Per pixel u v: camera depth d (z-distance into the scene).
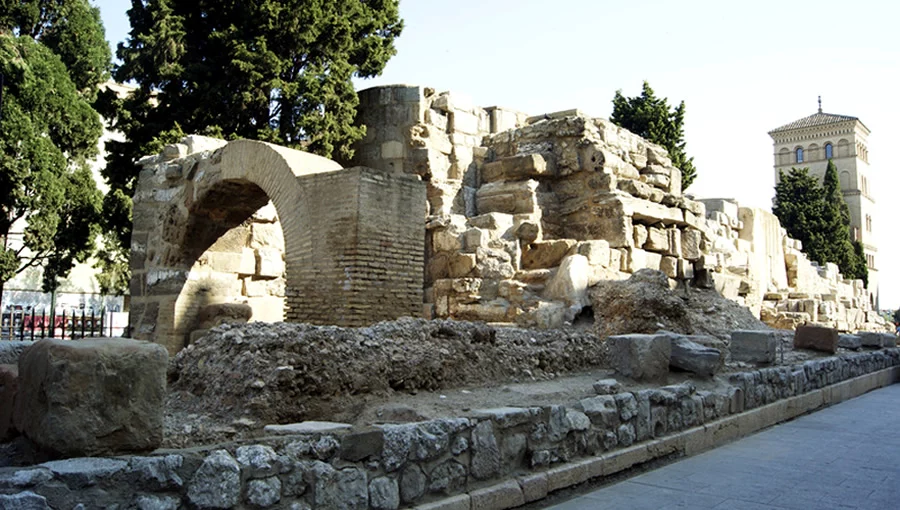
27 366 4.38
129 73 21.66
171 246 15.32
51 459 4.00
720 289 21.41
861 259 62.81
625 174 18.58
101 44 30.95
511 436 6.07
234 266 16.00
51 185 22.36
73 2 29.38
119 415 4.18
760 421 10.18
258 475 4.31
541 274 15.53
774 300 27.58
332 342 7.61
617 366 9.69
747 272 24.05
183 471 4.03
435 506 5.18
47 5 28.95
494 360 9.20
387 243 11.23
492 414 5.96
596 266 15.79
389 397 7.63
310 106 21.06
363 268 10.88
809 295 28.98
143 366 4.32
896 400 14.01
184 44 21.56
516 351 9.66
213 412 6.82
